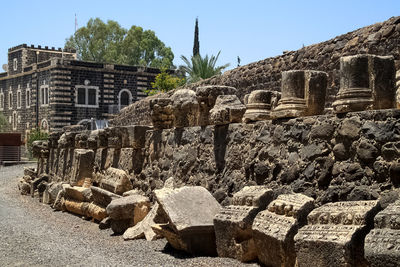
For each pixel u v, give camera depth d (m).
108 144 14.26
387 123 5.95
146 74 61.53
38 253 9.03
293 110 7.40
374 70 6.36
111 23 82.00
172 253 8.35
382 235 4.95
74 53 73.62
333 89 12.17
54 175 19.44
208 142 9.59
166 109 11.75
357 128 6.27
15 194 21.03
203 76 37.69
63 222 13.12
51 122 58.78
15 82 68.88
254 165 8.16
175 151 10.80
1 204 17.55
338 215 5.71
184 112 10.63
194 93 10.73
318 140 6.88
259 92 8.51
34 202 18.17
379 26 10.98
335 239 5.44
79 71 58.91
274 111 7.67
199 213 8.23
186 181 10.25
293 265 6.21
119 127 13.39
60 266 7.95
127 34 82.69
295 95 7.51
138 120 28.47
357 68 6.39
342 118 6.50
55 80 58.28
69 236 10.86
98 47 79.25
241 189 8.32
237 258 7.24
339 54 12.01
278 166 7.59
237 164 8.68
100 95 59.69
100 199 12.78
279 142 7.62
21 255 8.91
